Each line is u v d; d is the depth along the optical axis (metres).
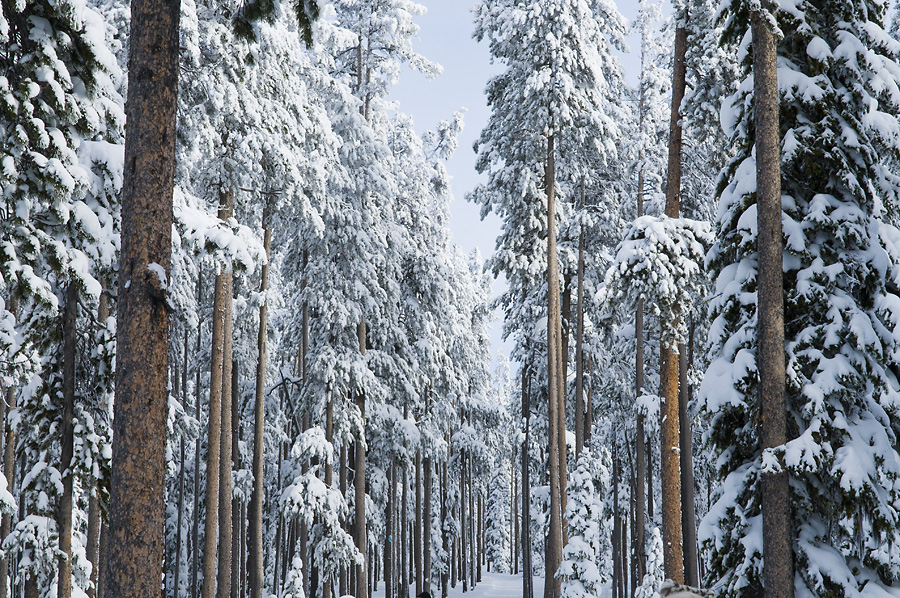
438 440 36.78
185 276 21.44
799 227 10.88
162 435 7.72
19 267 10.41
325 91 28.14
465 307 45.38
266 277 26.95
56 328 13.25
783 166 11.38
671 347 16.88
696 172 22.86
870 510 9.91
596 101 26.25
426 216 34.97
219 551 21.91
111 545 7.42
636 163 28.31
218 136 19.98
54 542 13.20
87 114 11.20
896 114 11.72
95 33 11.02
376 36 30.30
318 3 9.42
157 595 7.48
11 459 16.47
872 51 11.68
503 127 27.08
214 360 22.28
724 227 11.84
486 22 26.88
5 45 10.53
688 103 18.30
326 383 28.64
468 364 45.53
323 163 23.69
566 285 30.77
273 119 21.19
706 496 30.30
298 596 21.67
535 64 25.81
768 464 10.05
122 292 7.77
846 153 11.23
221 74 19.48
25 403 13.15
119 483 7.48
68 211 10.92
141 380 7.63
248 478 29.73
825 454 10.10
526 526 36.38
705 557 11.22
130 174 7.88
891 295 10.78
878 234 10.99
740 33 12.38
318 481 26.92
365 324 30.98
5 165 9.86
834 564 10.02
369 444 33.38
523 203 27.58
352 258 29.14
